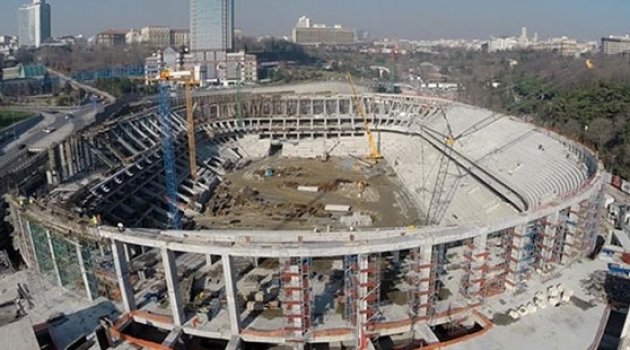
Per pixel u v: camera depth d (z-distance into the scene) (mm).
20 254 92312
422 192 135875
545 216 72625
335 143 190500
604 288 73188
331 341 65438
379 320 66750
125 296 69062
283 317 68312
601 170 90125
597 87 172375
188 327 67062
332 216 122125
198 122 180750
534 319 66625
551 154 119062
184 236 65500
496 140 143250
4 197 94188
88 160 124250
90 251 71188
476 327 69250
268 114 198750
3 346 56219
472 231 66750
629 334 62969
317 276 77938
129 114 165125
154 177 135500
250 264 82312
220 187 145875
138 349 64000
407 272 78375
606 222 98438
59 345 64000
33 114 181000
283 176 156625
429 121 181000
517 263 71312
